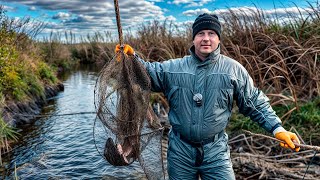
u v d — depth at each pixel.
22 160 5.30
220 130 2.90
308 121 5.45
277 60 6.64
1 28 9.02
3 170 4.91
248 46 7.09
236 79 2.81
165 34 9.80
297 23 7.50
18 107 7.91
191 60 2.89
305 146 2.66
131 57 2.91
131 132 2.81
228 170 2.93
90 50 27.30
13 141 6.23
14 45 9.98
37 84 10.12
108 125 2.75
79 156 5.48
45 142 6.21
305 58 6.22
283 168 4.50
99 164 5.12
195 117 2.83
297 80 6.84
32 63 11.49
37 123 7.61
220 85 2.80
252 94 2.89
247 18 7.71
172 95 2.90
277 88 6.18
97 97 2.73
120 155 2.74
